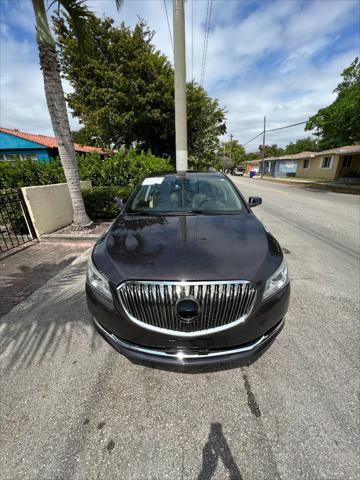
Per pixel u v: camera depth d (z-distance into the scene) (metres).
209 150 16.38
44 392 1.81
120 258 1.88
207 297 1.63
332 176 24.23
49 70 4.55
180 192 3.10
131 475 1.33
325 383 1.85
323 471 1.34
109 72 11.55
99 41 11.81
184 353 1.69
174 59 7.20
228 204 2.93
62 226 5.96
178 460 1.40
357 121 12.80
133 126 13.08
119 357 2.12
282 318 1.92
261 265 1.78
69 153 5.14
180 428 1.57
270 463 1.38
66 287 3.30
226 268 1.71
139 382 1.89
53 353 2.18
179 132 7.73
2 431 1.55
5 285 3.40
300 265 3.96
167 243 2.04
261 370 1.97
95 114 12.02
